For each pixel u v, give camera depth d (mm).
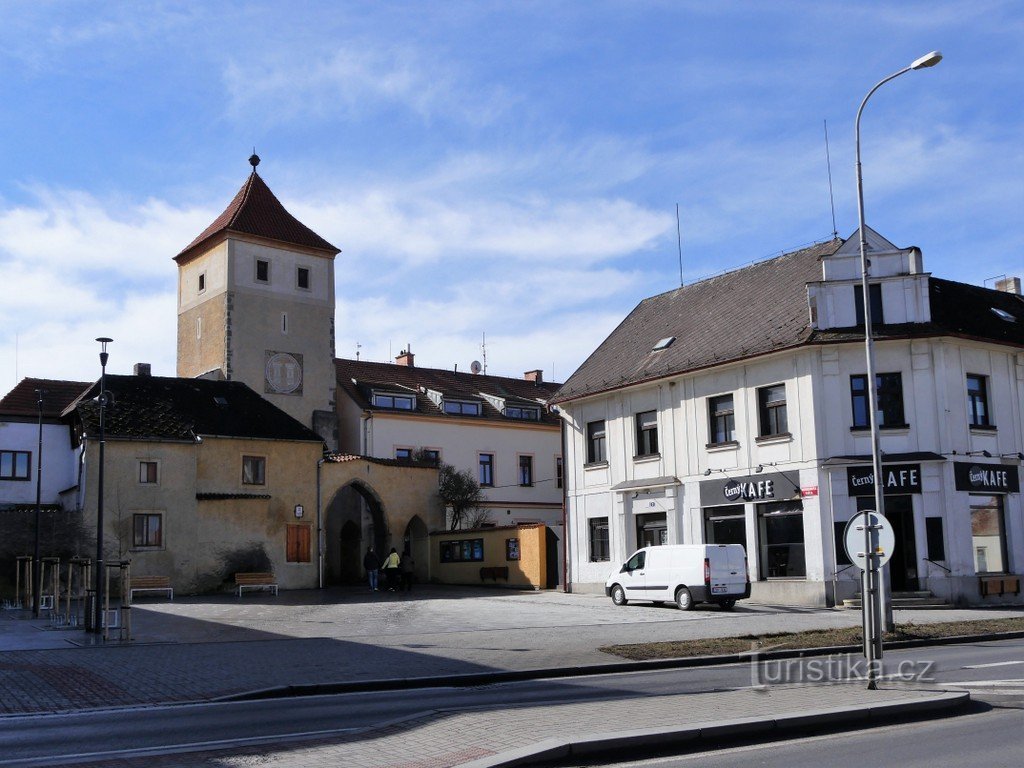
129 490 41906
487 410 64688
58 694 15414
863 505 32719
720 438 36938
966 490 32875
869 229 34062
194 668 18062
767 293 38719
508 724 11453
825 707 12148
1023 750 9992
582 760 9961
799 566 33781
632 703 13125
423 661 18938
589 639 22500
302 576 46219
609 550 41000
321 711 13695
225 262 58656
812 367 33625
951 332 32906
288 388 59375
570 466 43438
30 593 35219
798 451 33844
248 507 44969
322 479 47688
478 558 48312
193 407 46594
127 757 10305
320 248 62031
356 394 60938
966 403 33562
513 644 21641
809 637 21812
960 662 18109
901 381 33344
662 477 38594
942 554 32344
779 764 9648
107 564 24281
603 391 41125
